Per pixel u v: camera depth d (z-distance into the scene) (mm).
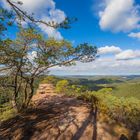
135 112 8281
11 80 14148
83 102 12047
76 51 12234
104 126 7934
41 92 21000
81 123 8461
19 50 12141
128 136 7234
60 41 12547
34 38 12000
